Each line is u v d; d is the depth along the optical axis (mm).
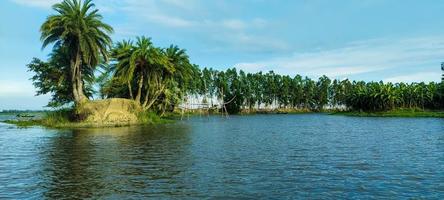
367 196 12586
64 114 60312
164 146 28141
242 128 54531
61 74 65188
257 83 172250
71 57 59219
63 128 51750
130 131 45469
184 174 16422
